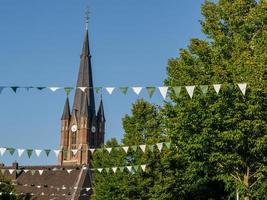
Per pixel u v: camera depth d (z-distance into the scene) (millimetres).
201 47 35281
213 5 37031
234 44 33688
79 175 114312
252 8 34062
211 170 35969
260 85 29469
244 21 34531
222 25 36156
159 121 51906
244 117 30438
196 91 32344
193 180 44438
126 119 53062
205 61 35125
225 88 30109
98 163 65062
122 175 52031
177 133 35000
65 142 170875
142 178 50688
